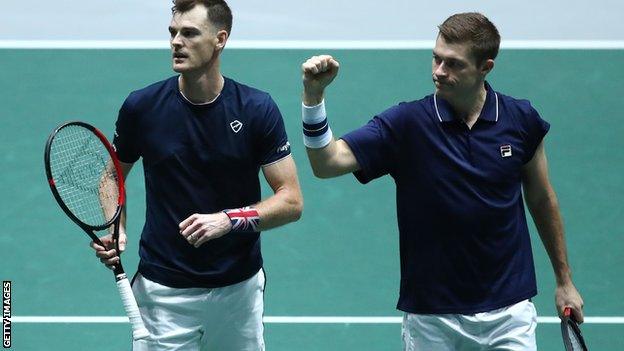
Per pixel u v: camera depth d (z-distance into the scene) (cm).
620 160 2220
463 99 1256
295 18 2598
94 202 1430
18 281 1945
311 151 1245
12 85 2392
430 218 1262
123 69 2436
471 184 1252
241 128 1356
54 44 2517
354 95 2364
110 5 2641
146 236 1399
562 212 2102
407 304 1291
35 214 2097
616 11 2625
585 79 2419
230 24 1348
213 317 1409
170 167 1359
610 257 2009
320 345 1797
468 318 1270
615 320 1862
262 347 1464
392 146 1266
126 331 1833
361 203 2133
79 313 1880
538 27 2581
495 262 1266
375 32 2556
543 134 1291
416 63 2462
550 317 1881
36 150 2227
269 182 1394
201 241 1288
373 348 1792
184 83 1347
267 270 1981
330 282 1958
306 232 2069
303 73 1205
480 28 1222
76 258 2008
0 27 2572
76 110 2320
